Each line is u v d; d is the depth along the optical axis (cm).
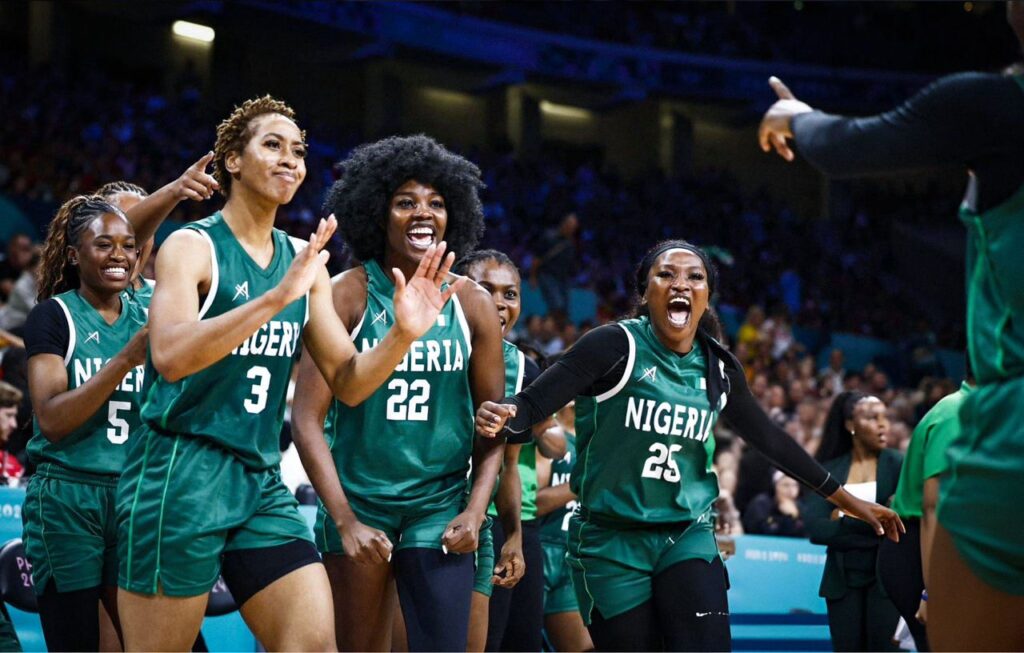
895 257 2292
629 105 2250
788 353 1414
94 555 337
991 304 222
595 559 339
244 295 274
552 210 1914
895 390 1473
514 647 428
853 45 2344
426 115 2202
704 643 321
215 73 1969
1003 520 216
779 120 241
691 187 2220
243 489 269
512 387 407
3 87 1487
